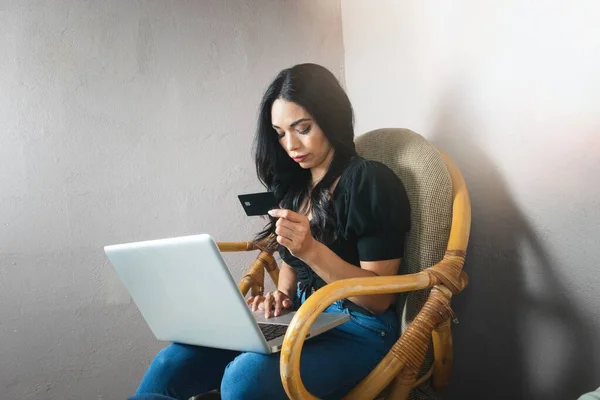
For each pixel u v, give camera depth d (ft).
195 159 6.72
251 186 6.93
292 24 7.11
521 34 4.47
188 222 6.69
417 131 5.85
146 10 6.57
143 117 6.54
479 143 4.97
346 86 7.26
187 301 3.78
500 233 4.79
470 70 5.03
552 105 4.22
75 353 6.26
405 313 4.45
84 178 6.32
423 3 5.63
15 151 6.11
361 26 6.84
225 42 6.85
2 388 6.02
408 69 5.93
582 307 4.09
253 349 3.62
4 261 6.05
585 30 3.92
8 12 6.12
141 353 6.49
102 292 6.36
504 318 4.79
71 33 6.31
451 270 3.95
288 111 4.57
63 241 6.23
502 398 4.85
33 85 6.18
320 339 4.10
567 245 4.17
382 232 4.26
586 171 3.98
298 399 3.32
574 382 4.18
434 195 4.42
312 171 4.94
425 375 4.49
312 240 3.86
